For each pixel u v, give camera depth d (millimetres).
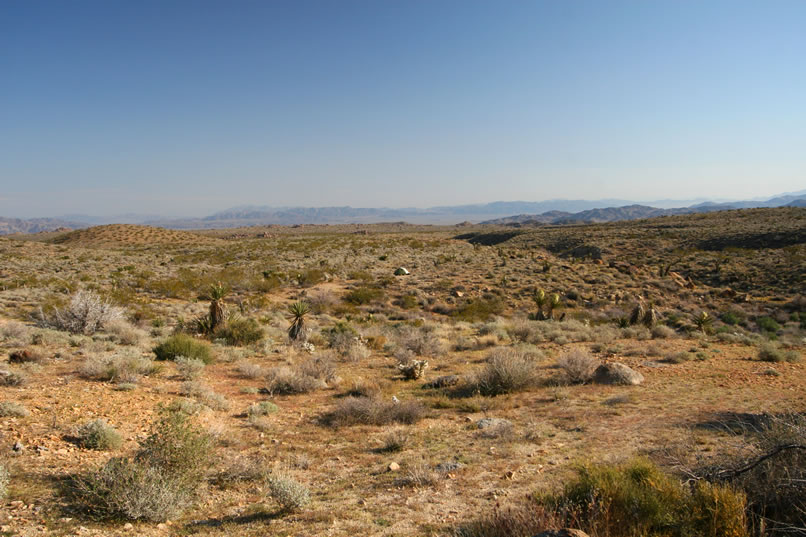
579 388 13094
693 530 4379
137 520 5465
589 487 5039
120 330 19594
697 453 6887
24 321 22062
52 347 15641
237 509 6012
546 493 5387
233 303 34375
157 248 78438
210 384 13305
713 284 46344
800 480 4512
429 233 162875
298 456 8148
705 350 18906
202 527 5418
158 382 12367
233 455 8062
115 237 94625
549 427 9594
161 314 27453
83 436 7785
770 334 25719
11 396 9695
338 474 7402
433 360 18469
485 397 12578
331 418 10562
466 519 5418
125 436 8320
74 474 6465
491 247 86125
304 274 45562
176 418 6828
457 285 43781
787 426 5359
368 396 12234
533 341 22641
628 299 39812
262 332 21812
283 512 5879
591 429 9258
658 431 8758
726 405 10516
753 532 4230
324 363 15188
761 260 51000
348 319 31750
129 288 36031
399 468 7555
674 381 13445
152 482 5668
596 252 69125
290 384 13227
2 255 54938
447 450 8453
